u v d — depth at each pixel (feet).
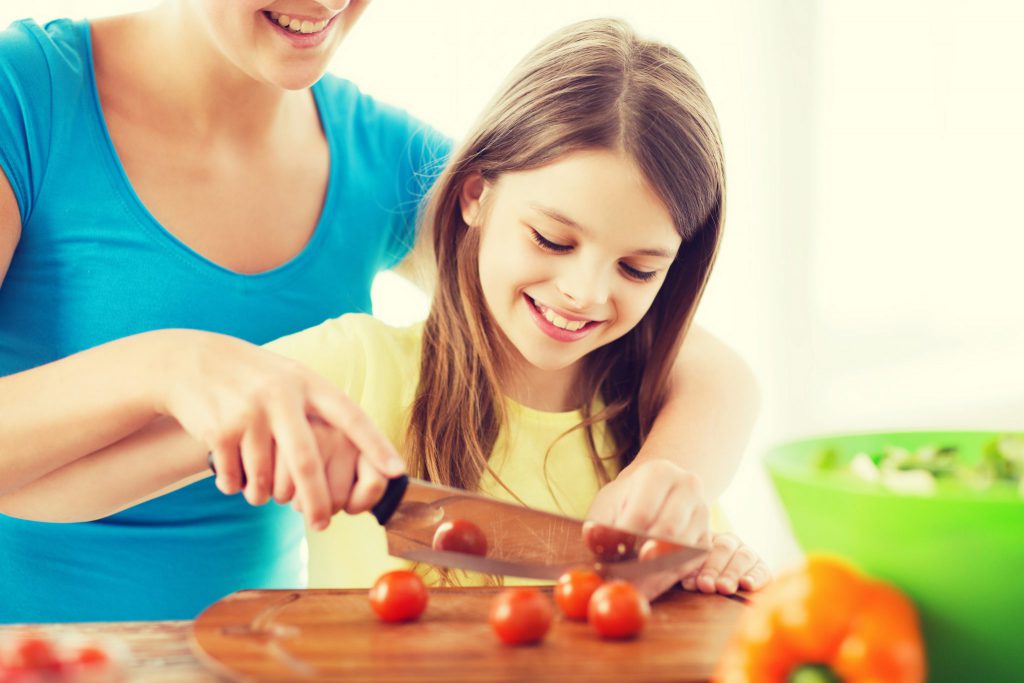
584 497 4.24
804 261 10.03
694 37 9.55
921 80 10.07
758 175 9.91
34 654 1.99
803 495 2.25
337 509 2.66
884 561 2.15
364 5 3.89
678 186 3.52
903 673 1.92
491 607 2.66
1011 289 10.43
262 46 3.66
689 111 3.70
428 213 4.33
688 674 2.22
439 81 8.09
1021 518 2.01
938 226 10.24
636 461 3.65
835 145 9.98
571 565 2.84
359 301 4.72
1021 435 2.76
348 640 2.37
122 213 4.23
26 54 4.07
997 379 10.16
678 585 3.00
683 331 4.21
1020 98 10.20
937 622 2.14
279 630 2.43
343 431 2.64
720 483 3.76
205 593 4.38
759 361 10.07
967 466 2.71
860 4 9.82
